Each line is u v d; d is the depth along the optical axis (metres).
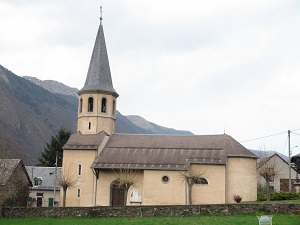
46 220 32.78
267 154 57.50
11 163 45.94
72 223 30.53
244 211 31.31
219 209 31.64
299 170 70.44
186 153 44.53
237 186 43.47
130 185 42.47
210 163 42.97
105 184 44.78
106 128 49.16
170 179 42.75
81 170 45.66
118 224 29.12
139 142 47.25
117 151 45.94
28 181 48.09
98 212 33.56
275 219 28.08
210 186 42.78
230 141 45.81
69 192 45.41
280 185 60.38
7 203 43.81
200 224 27.56
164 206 32.50
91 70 50.84
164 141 47.09
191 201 42.53
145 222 29.44
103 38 52.41
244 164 44.06
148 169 43.12
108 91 49.72
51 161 80.25
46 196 61.06
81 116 49.41
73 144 46.56
